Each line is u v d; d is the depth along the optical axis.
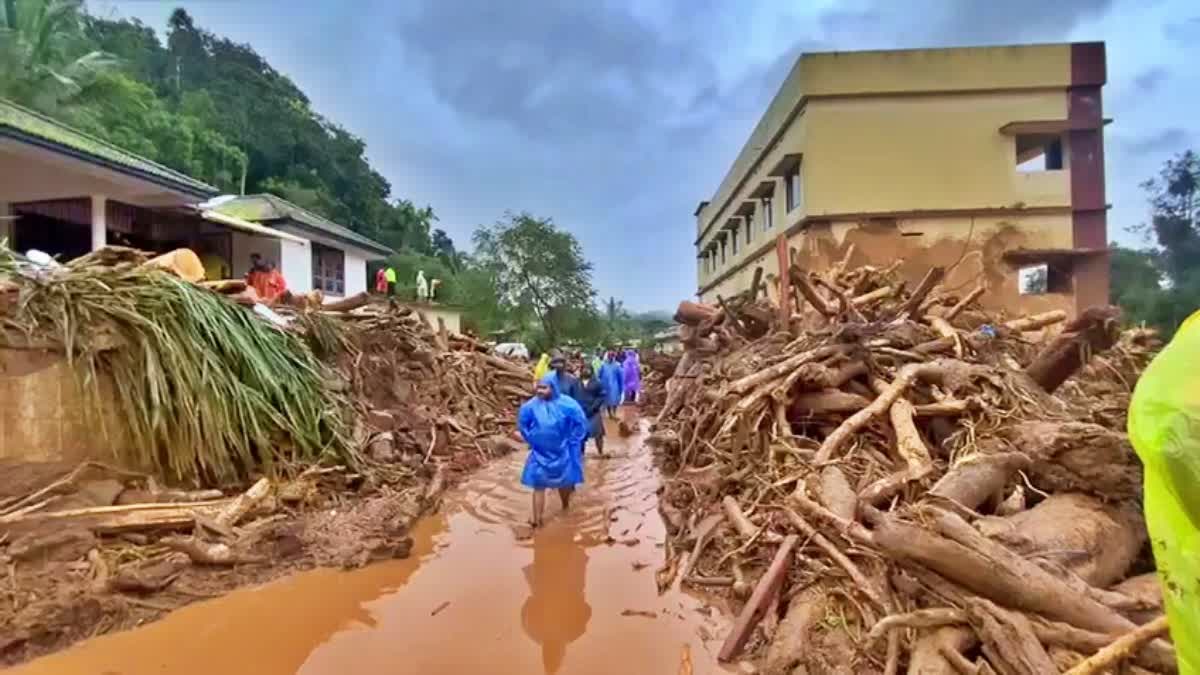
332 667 4.19
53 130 12.54
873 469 5.62
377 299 12.63
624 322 58.69
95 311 6.38
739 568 5.23
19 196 13.11
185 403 6.62
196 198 14.46
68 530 5.37
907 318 9.02
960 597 3.49
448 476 9.75
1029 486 4.77
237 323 7.53
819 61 20.91
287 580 5.66
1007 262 20.69
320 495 7.39
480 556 6.38
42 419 6.01
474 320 37.81
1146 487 1.58
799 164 22.11
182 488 6.63
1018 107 20.72
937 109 20.88
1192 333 1.52
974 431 5.63
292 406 7.71
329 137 50.97
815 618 4.05
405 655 4.36
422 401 11.98
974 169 20.83
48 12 25.53
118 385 6.37
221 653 4.38
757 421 6.80
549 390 7.63
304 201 43.00
